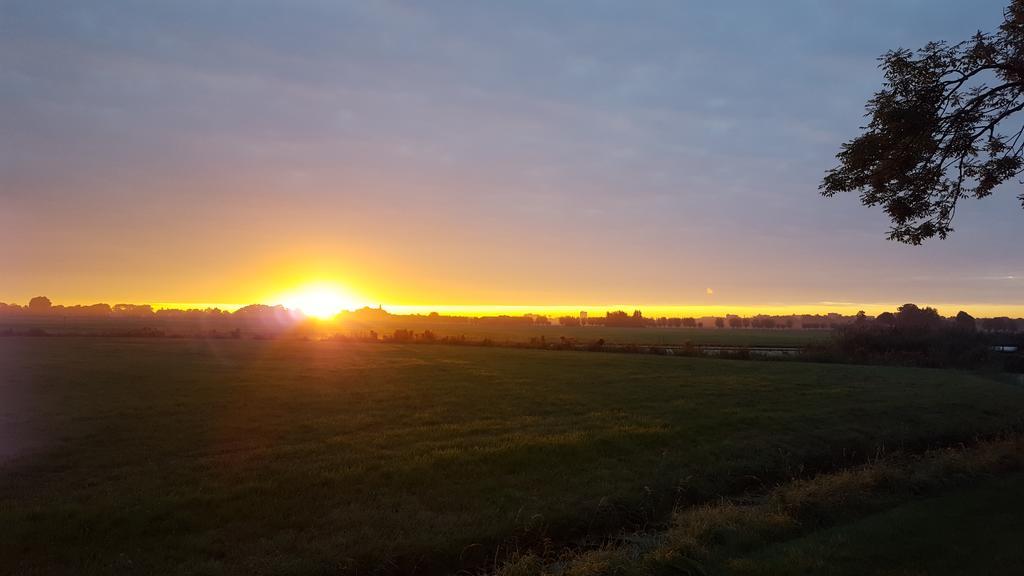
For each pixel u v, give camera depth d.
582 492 12.32
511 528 10.48
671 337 115.31
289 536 9.57
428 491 12.02
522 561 8.71
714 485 13.81
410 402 23.27
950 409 24.03
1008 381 36.81
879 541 9.07
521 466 14.01
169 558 8.76
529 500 11.79
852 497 11.52
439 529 10.15
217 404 22.20
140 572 8.25
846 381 33.44
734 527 9.77
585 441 16.12
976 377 38.59
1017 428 21.17
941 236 14.00
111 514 10.15
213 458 14.07
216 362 41.59
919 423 21.25
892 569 7.91
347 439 16.31
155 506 10.55
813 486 12.09
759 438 17.72
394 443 15.87
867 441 18.53
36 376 31.31
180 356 46.84
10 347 56.88
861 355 52.91
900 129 12.62
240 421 18.84
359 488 11.95
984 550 8.59
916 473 13.11
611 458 15.07
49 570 8.23
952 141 13.33
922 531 9.53
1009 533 9.34
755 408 22.61
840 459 17.11
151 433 16.92
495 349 61.22
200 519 10.16
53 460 13.84
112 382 28.84
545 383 30.25
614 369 38.88
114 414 19.88
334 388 27.39
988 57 12.48
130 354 48.62
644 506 12.04
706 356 53.59
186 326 123.38
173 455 14.45
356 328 129.25
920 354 51.19
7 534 9.27
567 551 9.92
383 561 9.05
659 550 8.66
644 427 18.36
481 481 12.76
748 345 78.44
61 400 22.98
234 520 10.20
